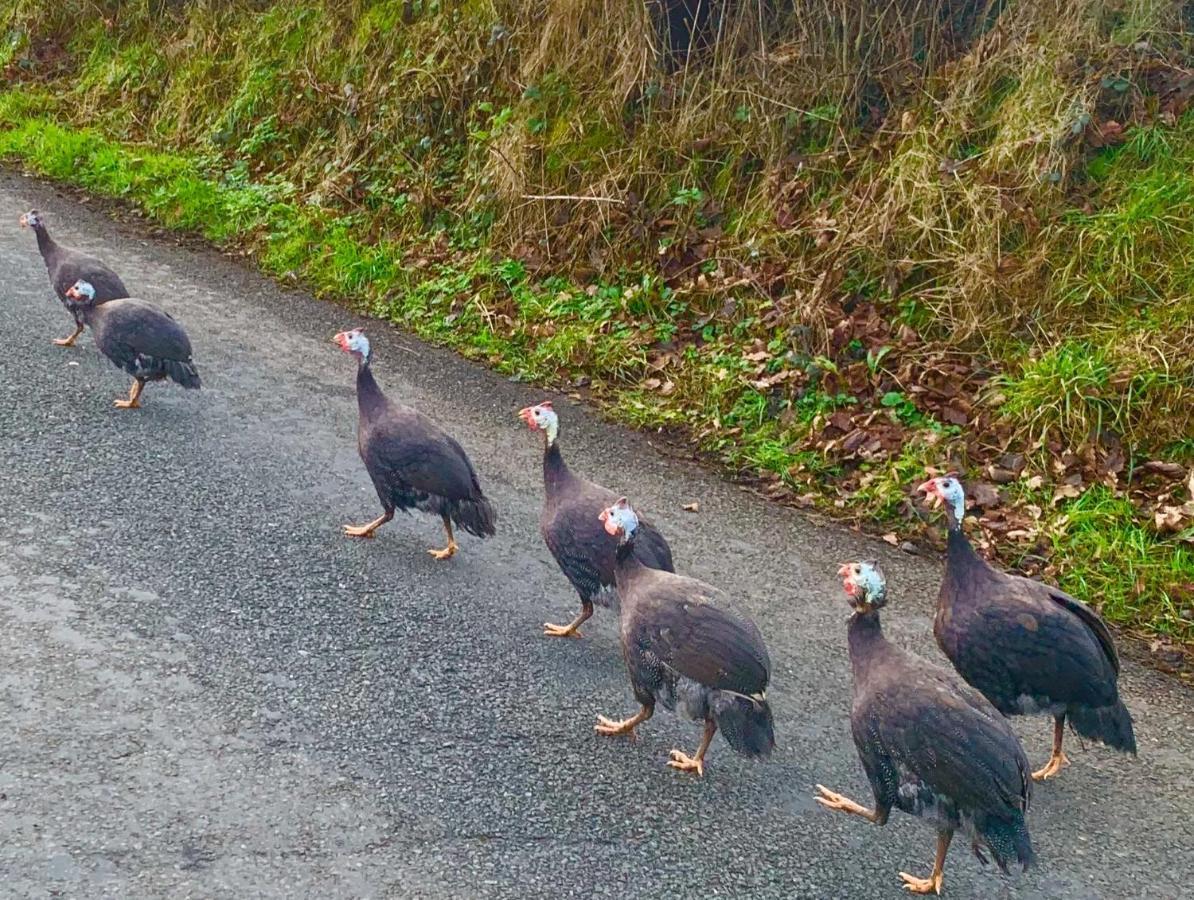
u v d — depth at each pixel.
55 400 6.32
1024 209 7.49
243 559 5.00
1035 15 8.20
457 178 9.83
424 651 4.54
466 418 6.95
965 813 3.54
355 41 11.03
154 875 3.20
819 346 7.46
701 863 3.61
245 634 4.45
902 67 8.81
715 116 9.01
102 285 7.05
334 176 10.18
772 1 9.24
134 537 5.03
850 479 6.55
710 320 8.00
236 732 3.87
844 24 8.79
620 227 8.80
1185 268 6.98
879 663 3.81
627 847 3.63
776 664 4.79
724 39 9.20
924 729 3.57
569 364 7.79
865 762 3.77
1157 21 7.96
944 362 7.18
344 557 5.18
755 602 5.26
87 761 3.61
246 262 9.31
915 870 3.74
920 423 6.84
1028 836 3.55
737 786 4.03
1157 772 4.40
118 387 6.64
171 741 3.77
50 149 11.08
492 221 9.27
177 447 5.98
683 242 8.56
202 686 4.08
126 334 6.17
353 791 3.67
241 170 10.65
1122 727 4.20
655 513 6.02
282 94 11.23
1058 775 4.36
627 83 9.23
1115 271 7.12
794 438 6.91
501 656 4.61
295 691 4.15
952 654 4.38
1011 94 8.04
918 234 7.72
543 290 8.66
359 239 9.51
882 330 7.51
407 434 5.18
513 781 3.86
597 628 4.96
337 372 7.35
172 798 3.51
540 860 3.51
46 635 4.22
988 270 7.34
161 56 12.41
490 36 10.16
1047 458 6.41
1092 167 7.68
